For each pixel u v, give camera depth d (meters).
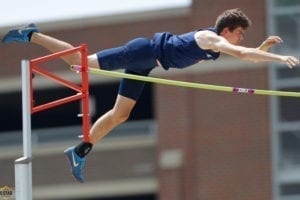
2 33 80.75
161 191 76.69
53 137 81.62
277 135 75.12
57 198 80.75
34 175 80.00
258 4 74.88
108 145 79.00
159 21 76.88
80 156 34.88
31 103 33.44
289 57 32.06
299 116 74.81
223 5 75.06
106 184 79.19
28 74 33.38
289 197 74.56
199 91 76.44
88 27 78.44
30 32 34.50
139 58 34.53
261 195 74.94
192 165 76.31
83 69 34.06
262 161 75.12
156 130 77.38
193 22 75.75
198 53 33.88
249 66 75.19
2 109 89.81
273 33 74.69
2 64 80.69
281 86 74.88
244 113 75.56
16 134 83.69
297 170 74.50
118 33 77.88
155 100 77.69
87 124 34.75
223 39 33.25
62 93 86.94
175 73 76.19
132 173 78.62
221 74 75.50
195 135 76.38
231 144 75.69
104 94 86.88
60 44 34.62
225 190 75.62
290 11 74.69
